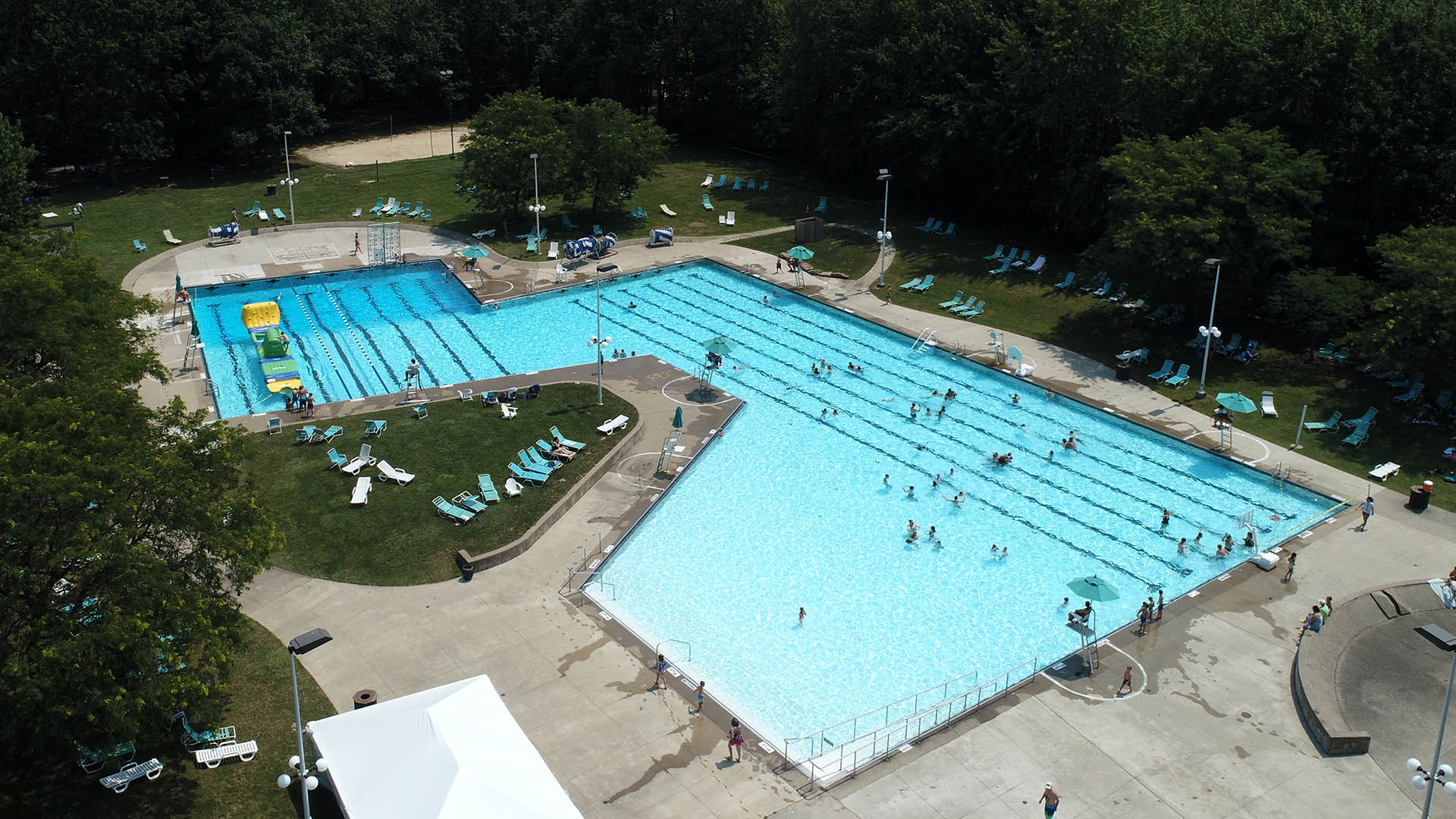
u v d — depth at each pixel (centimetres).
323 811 3925
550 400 7119
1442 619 4994
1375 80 7731
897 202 10994
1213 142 7512
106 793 3934
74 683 3678
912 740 4372
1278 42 7988
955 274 9212
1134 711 4516
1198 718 4475
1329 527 5769
